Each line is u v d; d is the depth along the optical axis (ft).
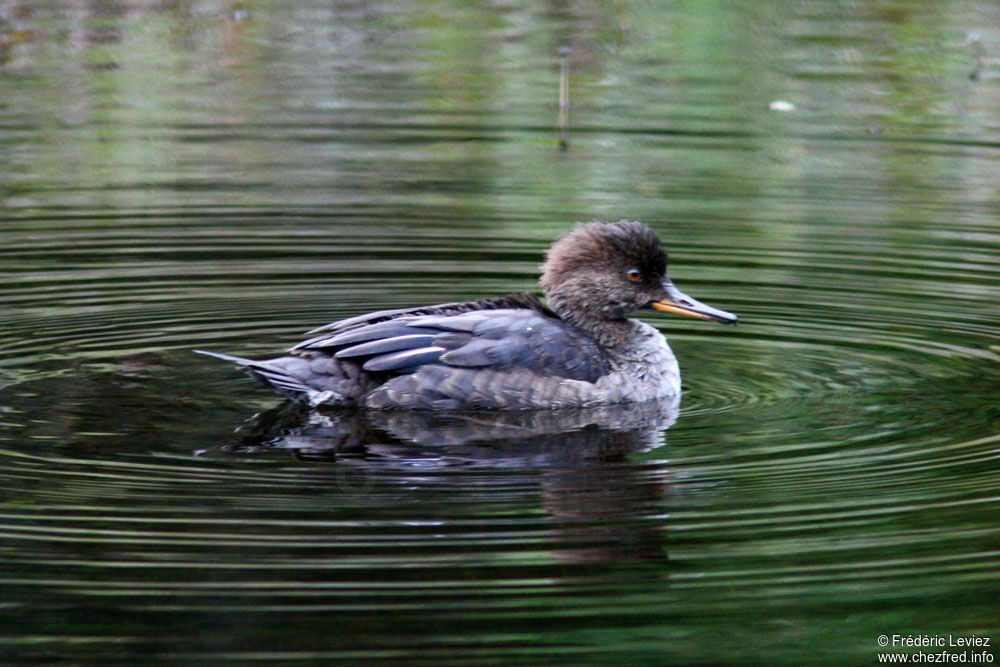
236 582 27.30
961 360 42.52
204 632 25.55
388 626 25.85
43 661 24.64
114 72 78.69
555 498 31.65
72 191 60.59
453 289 49.83
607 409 39.34
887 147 67.31
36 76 77.30
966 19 88.53
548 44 84.69
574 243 42.93
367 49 83.82
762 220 57.67
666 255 42.65
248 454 34.60
